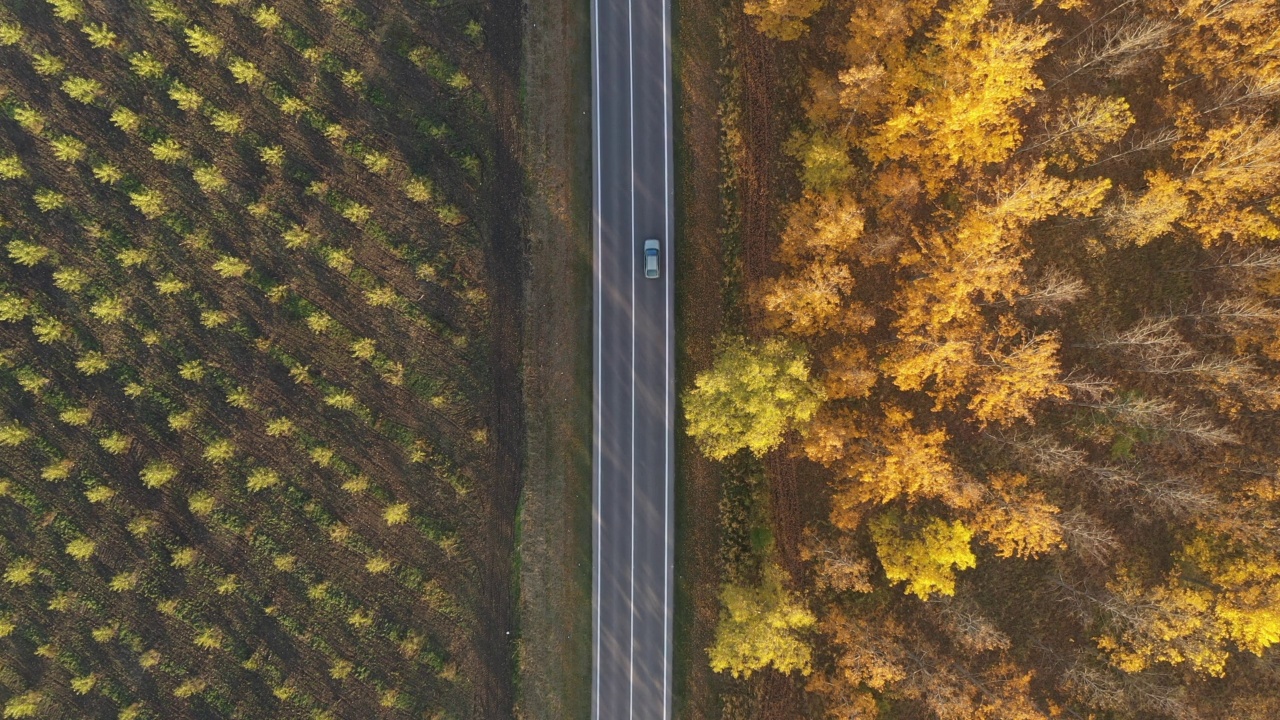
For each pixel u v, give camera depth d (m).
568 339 53.34
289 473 53.06
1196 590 47.56
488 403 53.16
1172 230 45.12
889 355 48.62
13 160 50.16
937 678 47.53
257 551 53.25
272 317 52.22
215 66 50.78
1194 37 43.69
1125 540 50.50
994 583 51.59
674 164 52.53
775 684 52.50
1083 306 49.75
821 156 42.84
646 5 52.00
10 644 53.09
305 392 52.72
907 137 45.09
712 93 51.62
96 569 53.09
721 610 51.50
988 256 41.94
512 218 52.84
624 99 52.41
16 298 50.91
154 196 50.75
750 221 51.47
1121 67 45.25
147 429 52.66
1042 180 45.84
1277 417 48.47
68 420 51.34
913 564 45.03
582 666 54.22
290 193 51.44
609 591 54.09
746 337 51.56
